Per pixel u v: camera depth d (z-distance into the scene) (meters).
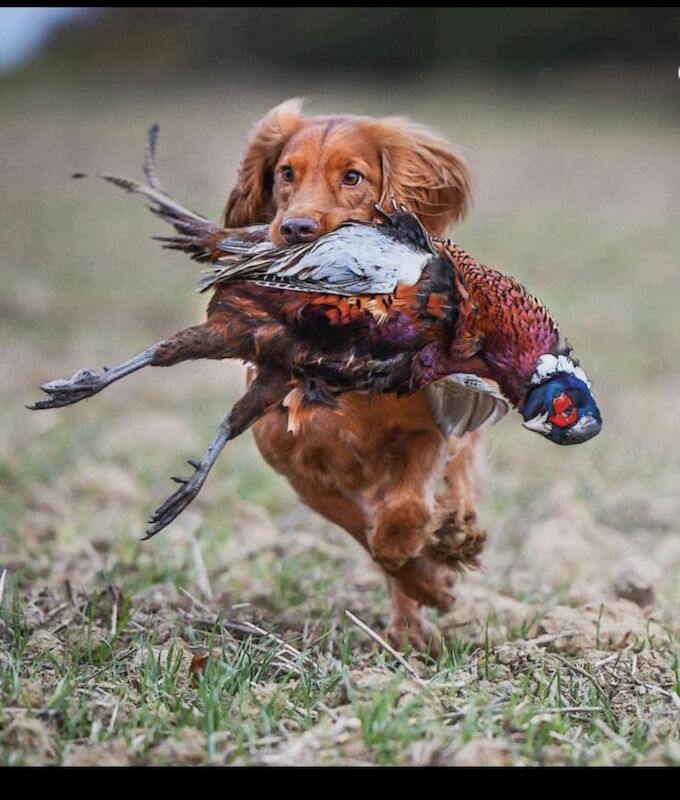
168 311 39.28
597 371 32.12
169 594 16.23
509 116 81.06
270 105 87.25
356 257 11.47
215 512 20.80
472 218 54.78
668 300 40.59
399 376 11.84
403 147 14.69
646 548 20.00
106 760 10.91
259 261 11.72
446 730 11.33
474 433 15.34
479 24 96.69
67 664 13.27
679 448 25.67
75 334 35.47
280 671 13.30
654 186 61.88
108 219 55.88
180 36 113.19
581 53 93.38
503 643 14.62
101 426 26.25
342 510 14.61
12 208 57.72
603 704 12.45
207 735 11.32
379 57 101.81
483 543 14.75
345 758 10.98
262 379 11.84
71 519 19.92
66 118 83.12
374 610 16.25
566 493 21.72
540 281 43.12
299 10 105.00
